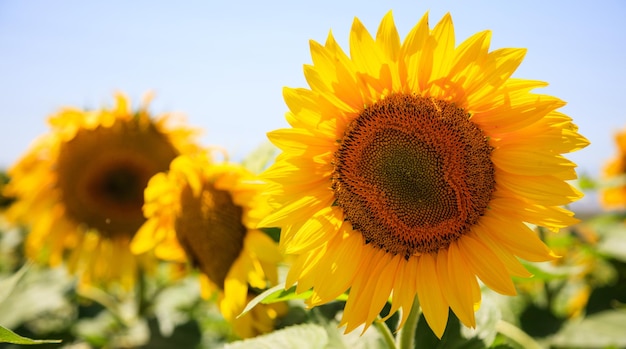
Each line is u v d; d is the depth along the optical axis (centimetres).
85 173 111
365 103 68
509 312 94
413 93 67
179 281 120
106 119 111
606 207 146
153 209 90
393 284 68
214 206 85
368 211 69
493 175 66
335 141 69
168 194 89
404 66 65
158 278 130
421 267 68
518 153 64
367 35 64
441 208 67
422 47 64
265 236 85
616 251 106
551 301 106
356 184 69
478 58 63
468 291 66
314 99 65
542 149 63
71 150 111
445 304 66
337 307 75
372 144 68
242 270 83
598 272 120
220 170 84
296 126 67
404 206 68
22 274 77
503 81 62
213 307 118
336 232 69
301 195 69
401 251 68
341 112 68
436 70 65
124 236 115
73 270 114
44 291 106
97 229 114
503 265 65
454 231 67
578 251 118
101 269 114
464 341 72
